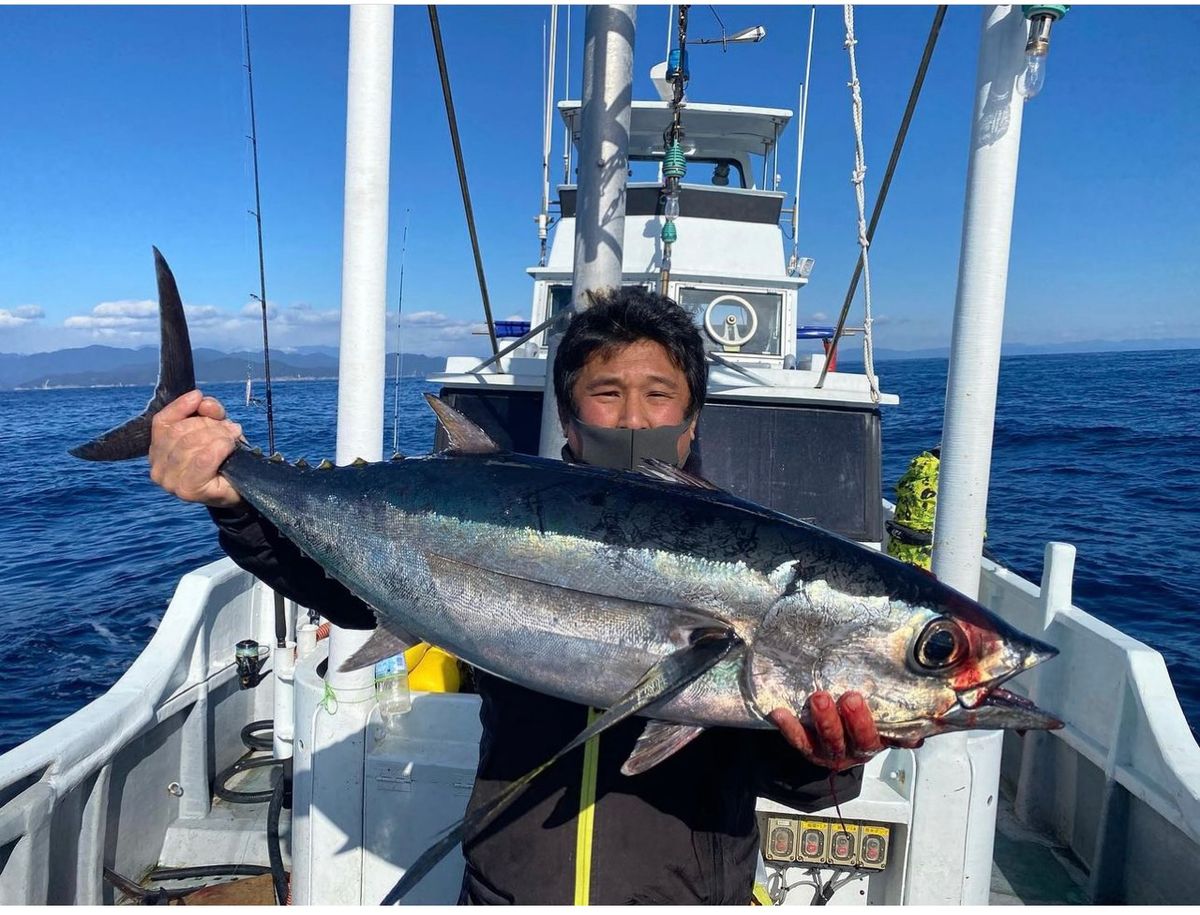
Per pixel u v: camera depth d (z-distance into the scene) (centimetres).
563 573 166
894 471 1777
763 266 447
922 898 242
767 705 154
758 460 359
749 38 475
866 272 348
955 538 233
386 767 248
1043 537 1145
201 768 376
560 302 454
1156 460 1931
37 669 746
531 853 156
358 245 240
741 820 162
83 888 291
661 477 175
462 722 259
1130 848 314
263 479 185
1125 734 315
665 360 180
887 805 243
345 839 251
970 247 227
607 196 260
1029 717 154
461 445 187
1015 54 218
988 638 156
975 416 228
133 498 1738
